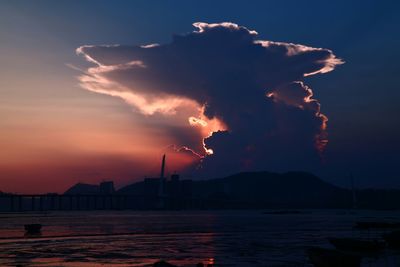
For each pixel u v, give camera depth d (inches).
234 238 4862.2
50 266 2861.7
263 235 5305.1
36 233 5816.9
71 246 4040.4
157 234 5502.0
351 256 2652.6
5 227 7667.3
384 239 4028.1
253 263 2940.5
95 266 2856.8
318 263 2723.9
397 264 2842.0
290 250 3661.4
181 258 3196.4
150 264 2933.1
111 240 4655.5
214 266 2822.3
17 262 3029.0
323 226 7313.0
